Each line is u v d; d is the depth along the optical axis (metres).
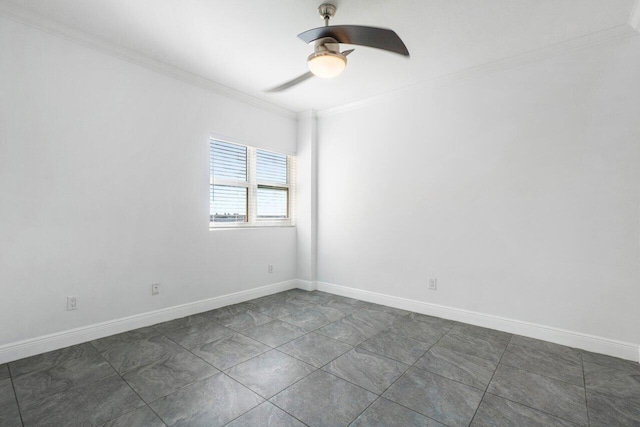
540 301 2.71
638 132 2.32
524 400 1.84
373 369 2.19
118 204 2.74
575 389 1.96
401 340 2.68
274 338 2.71
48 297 2.39
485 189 2.99
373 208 3.79
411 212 3.47
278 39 2.56
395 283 3.60
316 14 2.23
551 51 2.62
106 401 1.79
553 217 2.65
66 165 2.46
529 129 2.75
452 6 2.12
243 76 3.26
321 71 2.12
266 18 2.28
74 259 2.51
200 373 2.11
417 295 3.44
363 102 3.85
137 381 2.00
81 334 2.54
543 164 2.69
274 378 2.06
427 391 1.92
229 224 3.75
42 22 2.30
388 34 1.88
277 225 4.31
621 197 2.38
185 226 3.22
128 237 2.81
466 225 3.11
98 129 2.62
